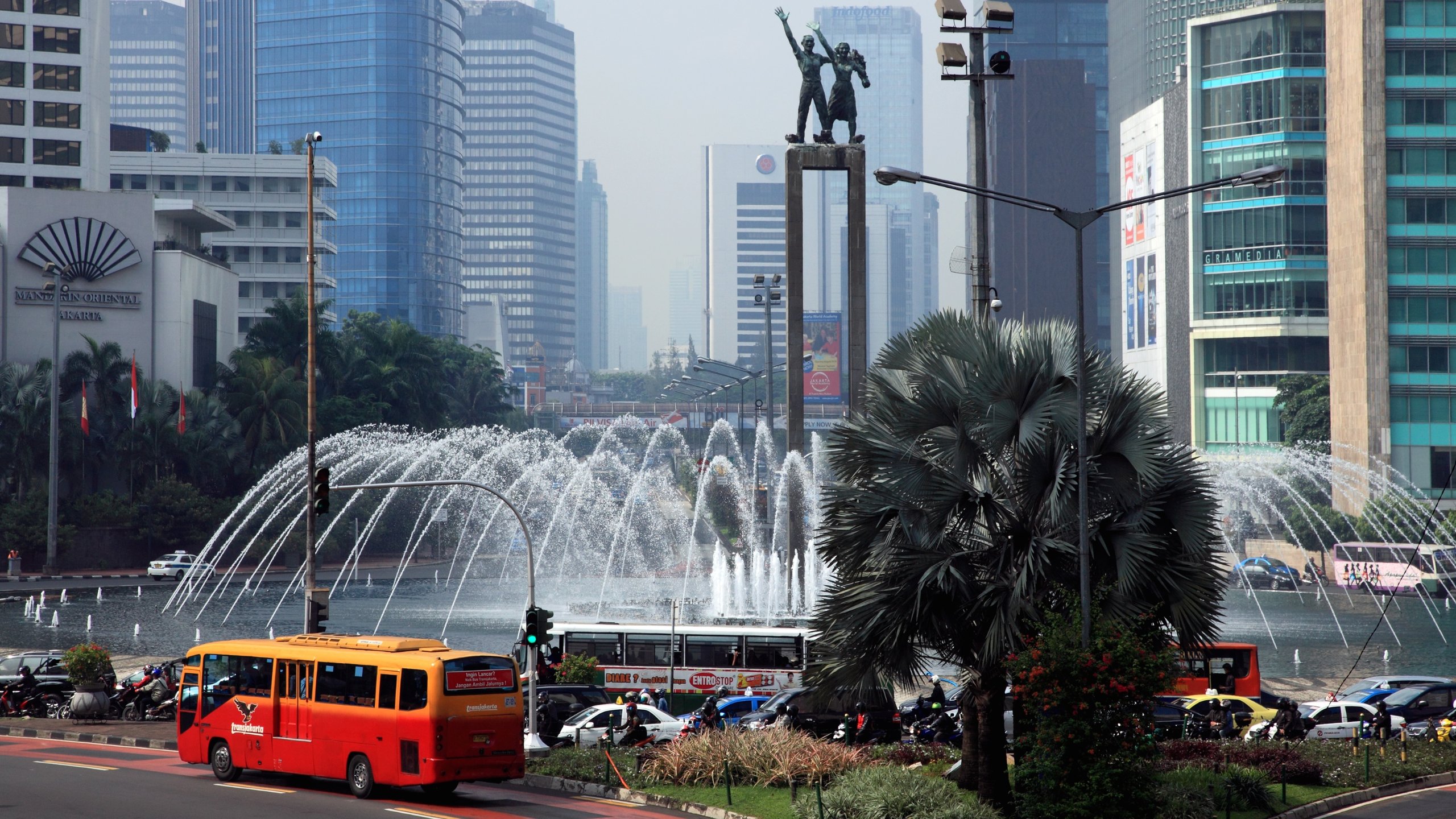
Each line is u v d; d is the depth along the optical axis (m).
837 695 28.20
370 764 30.12
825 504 28.06
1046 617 25.44
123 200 116.06
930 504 26.72
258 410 114.44
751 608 67.56
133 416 101.94
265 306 179.50
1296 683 52.47
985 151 37.44
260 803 28.80
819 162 57.84
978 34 37.88
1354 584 95.94
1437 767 35.53
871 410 28.19
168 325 117.62
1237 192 133.38
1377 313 108.44
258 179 180.12
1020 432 26.80
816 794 28.09
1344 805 31.81
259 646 33.16
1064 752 25.17
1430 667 57.50
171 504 106.81
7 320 112.44
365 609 79.31
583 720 39.59
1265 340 133.25
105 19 137.75
